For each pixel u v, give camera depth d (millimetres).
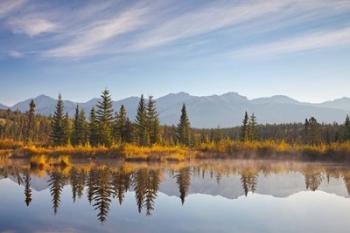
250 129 103250
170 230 13023
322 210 16969
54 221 14180
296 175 32562
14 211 16000
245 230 13141
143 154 55938
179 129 101312
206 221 14453
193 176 31297
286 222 14422
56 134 89062
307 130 103250
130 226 13516
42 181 26578
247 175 32594
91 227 13344
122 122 87875
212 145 70688
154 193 21500
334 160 54406
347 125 95875
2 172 33281
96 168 38656
